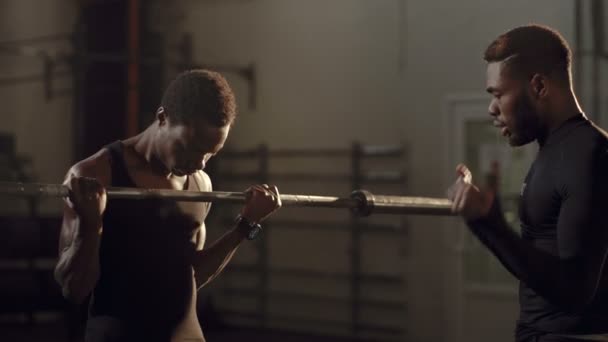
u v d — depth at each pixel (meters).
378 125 7.11
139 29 7.99
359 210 2.31
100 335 2.07
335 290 7.35
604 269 1.93
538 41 1.94
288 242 7.68
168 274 2.12
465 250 6.52
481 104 6.46
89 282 1.97
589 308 1.93
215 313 7.68
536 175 1.97
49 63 7.82
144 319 2.08
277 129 7.77
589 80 5.98
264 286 7.80
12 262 7.65
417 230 6.82
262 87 7.88
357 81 7.25
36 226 7.25
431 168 6.75
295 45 7.67
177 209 2.18
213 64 8.16
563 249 1.81
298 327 7.56
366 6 7.21
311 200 2.26
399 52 6.98
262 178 7.82
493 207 1.71
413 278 6.83
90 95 7.81
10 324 7.75
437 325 6.66
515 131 1.98
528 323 2.04
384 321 7.02
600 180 1.81
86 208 1.84
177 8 8.40
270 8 7.83
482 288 6.41
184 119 2.03
